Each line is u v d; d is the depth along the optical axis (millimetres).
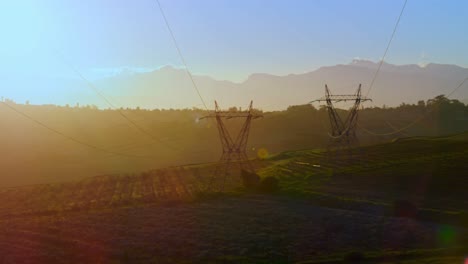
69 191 89625
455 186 74500
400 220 56562
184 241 50906
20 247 50125
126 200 77812
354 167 97312
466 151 102688
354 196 71562
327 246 47625
